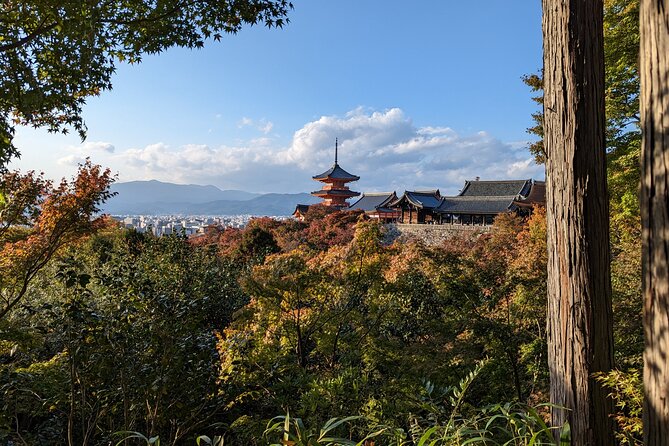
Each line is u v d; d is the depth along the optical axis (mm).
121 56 5984
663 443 941
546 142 2639
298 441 1539
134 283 4055
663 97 957
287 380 5012
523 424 1704
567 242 2459
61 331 3953
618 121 8703
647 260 1005
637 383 2002
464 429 1643
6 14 4645
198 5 5648
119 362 3734
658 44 980
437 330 5816
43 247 5766
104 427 4512
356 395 4027
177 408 4094
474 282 6203
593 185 2428
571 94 2459
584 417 2350
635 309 4473
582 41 2449
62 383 4164
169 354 3793
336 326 7023
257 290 6723
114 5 5445
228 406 4621
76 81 4988
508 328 5586
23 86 4582
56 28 4695
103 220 6629
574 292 2422
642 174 1030
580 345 2391
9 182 5621
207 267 11766
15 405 3936
